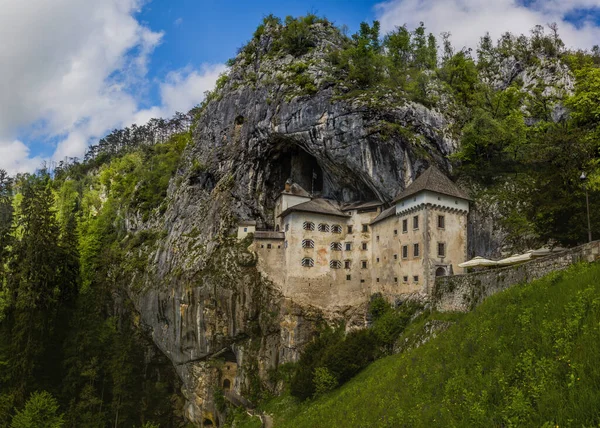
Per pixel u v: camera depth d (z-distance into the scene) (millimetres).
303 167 76250
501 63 89750
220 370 65250
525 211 44875
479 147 59375
